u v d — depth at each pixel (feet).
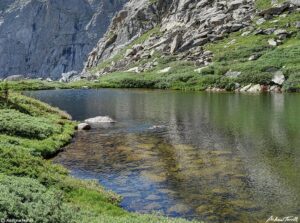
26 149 110.93
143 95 359.87
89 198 77.41
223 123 180.34
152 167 107.34
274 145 132.05
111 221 62.34
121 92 407.23
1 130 127.95
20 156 90.94
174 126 176.24
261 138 143.95
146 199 82.99
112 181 95.20
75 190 80.64
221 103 269.03
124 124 184.85
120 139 147.43
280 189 88.02
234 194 85.25
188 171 102.99
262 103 261.24
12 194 58.03
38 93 407.03
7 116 147.23
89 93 400.47
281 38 519.60
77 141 143.64
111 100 311.88
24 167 84.28
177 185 91.71
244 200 81.61
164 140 144.56
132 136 153.48
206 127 170.91
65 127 164.35
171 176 98.84
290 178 95.76
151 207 78.59
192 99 306.14
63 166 108.06
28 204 57.00
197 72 475.72
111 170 104.63
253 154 120.37
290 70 397.80
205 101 286.66
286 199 81.92
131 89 459.73
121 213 71.82
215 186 90.63
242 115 204.85
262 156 117.60
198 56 556.10
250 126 170.19
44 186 74.49
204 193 86.07
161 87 469.16
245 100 286.05
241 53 499.10
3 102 171.94
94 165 109.70
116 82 520.01
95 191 82.64
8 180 69.15
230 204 79.61
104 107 260.83
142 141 143.43
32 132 133.80
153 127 174.60
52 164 104.32
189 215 74.38
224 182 93.40
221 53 522.47
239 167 106.01
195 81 449.48
